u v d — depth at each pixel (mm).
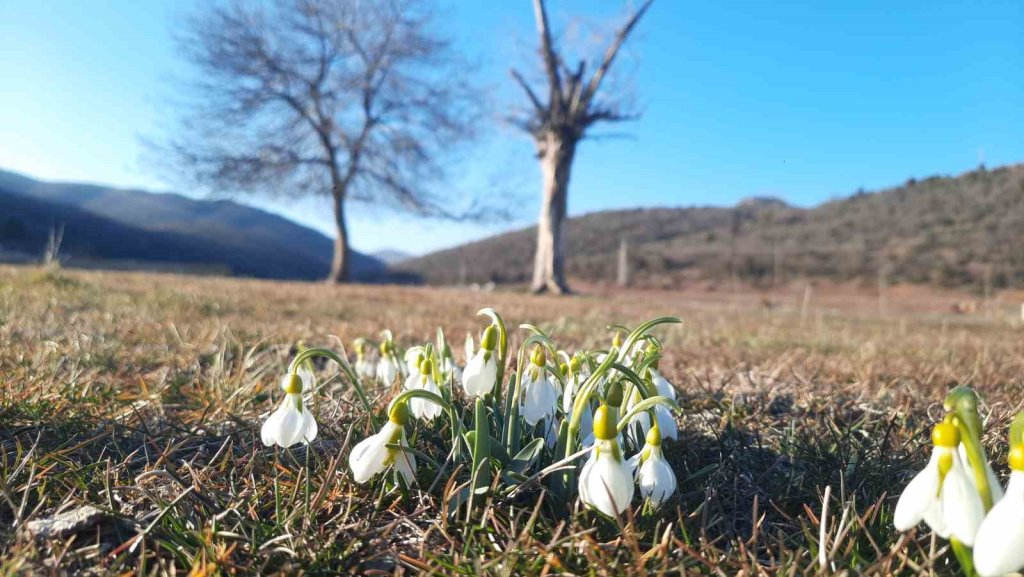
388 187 4090
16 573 185
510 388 262
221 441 310
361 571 205
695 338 829
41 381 371
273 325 769
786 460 306
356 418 323
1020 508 134
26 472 254
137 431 314
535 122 3320
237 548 210
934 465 153
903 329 1146
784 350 721
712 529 238
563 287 3312
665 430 253
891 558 189
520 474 232
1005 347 795
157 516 224
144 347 562
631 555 199
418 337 721
